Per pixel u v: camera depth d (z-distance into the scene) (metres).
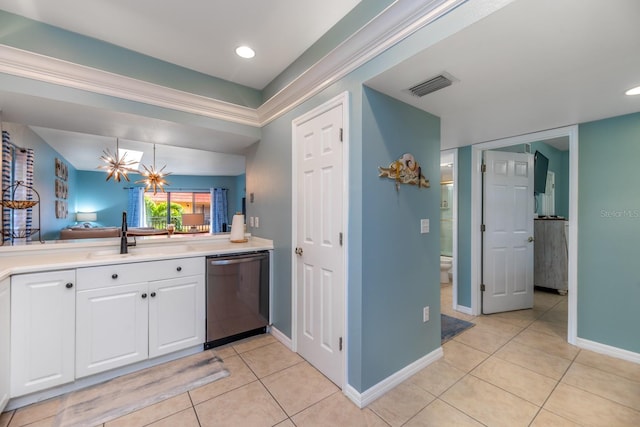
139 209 8.16
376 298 1.81
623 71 1.55
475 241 3.25
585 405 1.71
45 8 1.71
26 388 1.66
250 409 1.69
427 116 2.16
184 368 2.10
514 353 2.35
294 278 2.35
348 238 1.81
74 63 1.88
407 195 2.02
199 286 2.30
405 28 1.43
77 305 1.82
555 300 3.78
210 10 1.74
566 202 4.99
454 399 1.78
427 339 2.18
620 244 2.25
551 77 1.61
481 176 3.29
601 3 1.04
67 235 4.25
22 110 2.06
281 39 2.03
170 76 2.31
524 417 1.62
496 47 1.33
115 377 1.98
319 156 2.05
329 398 1.79
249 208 3.17
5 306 1.57
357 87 1.74
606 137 2.31
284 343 2.50
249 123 2.78
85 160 6.13
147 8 1.71
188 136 2.77
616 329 2.27
